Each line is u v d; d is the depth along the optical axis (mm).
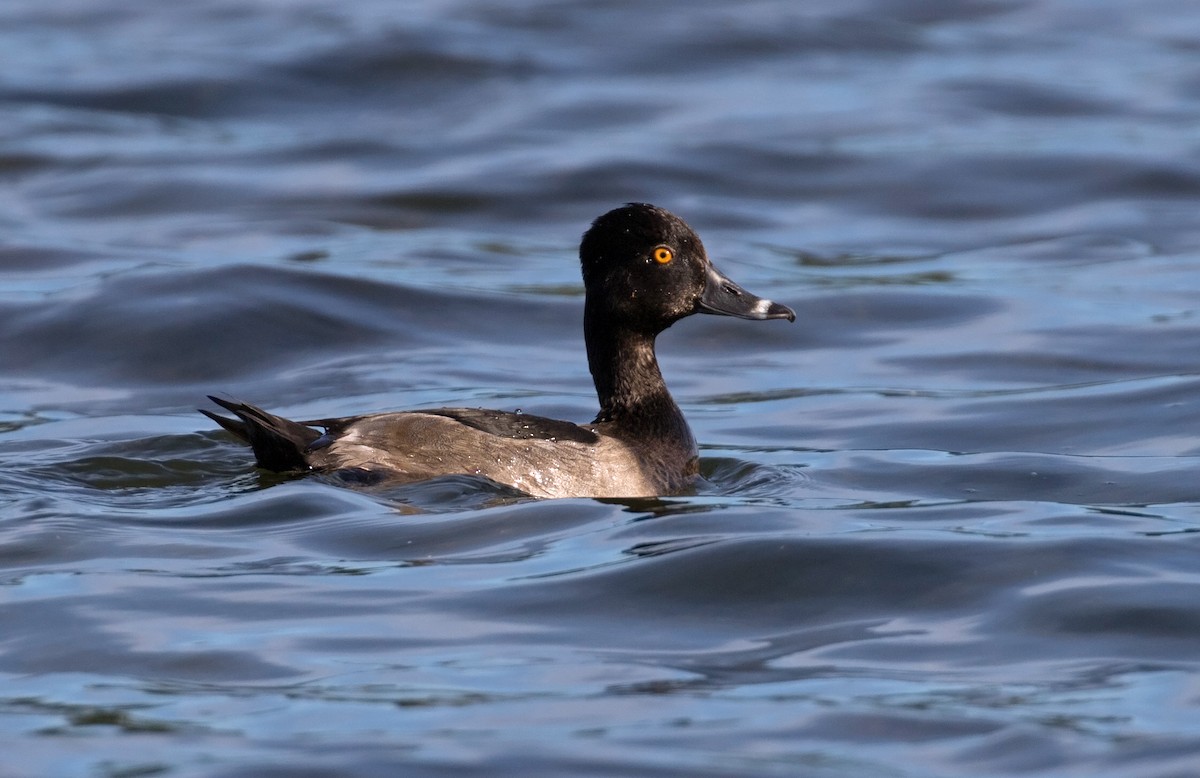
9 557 10648
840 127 28641
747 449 14625
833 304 20094
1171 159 26141
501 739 7898
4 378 17172
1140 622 9445
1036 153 26797
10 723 8117
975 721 8148
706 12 36656
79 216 23781
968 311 19781
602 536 11117
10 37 34875
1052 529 11234
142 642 9180
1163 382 16422
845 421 15617
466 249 22594
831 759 7723
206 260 21078
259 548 10883
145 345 17875
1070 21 36906
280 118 29719
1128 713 8242
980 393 16531
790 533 10945
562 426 12867
